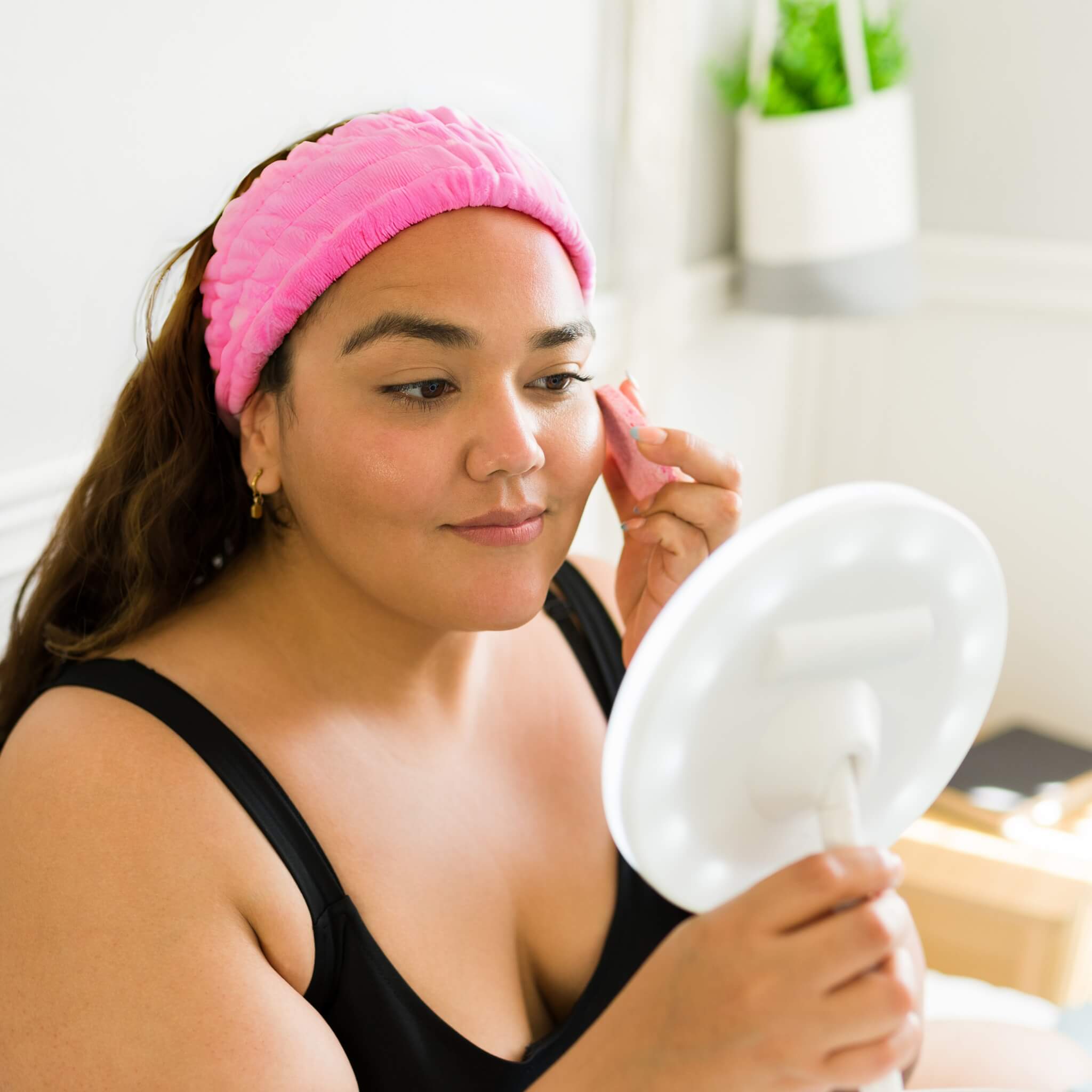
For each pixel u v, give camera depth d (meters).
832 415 2.35
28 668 0.90
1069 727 2.24
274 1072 0.65
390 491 0.71
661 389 1.73
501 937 0.81
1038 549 2.22
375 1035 0.75
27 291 0.92
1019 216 2.11
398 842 0.78
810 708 0.58
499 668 0.91
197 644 0.79
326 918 0.73
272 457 0.79
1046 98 2.04
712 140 1.85
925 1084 1.01
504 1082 0.77
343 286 0.71
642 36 1.58
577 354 0.75
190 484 0.83
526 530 0.73
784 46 1.75
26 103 0.89
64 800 0.70
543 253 0.73
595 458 0.77
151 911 0.67
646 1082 0.55
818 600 0.56
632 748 0.54
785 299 1.80
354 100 1.19
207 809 0.71
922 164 2.16
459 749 0.85
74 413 0.97
